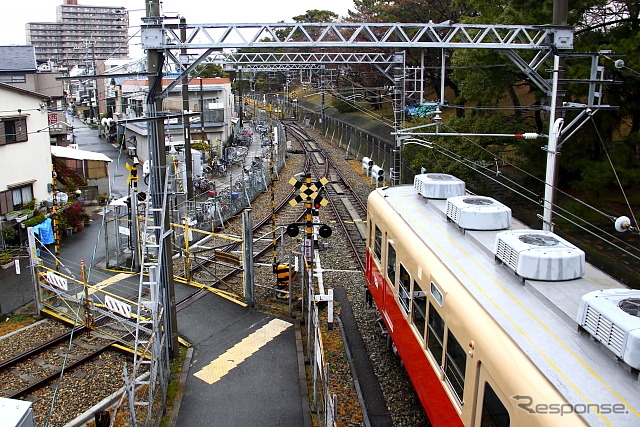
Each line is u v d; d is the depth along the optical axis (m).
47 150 21.17
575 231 16.77
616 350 4.38
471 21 16.98
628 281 13.54
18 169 19.59
